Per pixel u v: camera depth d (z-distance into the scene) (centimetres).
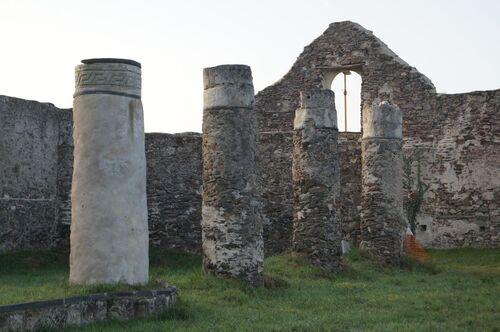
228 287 1330
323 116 1780
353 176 2361
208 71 1421
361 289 1489
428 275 1900
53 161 2091
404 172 2786
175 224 2164
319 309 1207
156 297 1031
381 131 2061
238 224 1386
